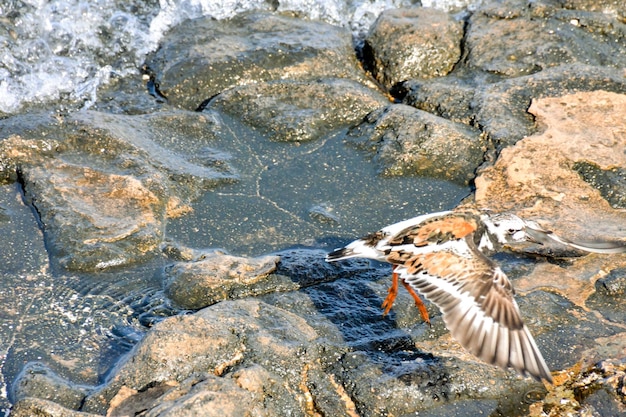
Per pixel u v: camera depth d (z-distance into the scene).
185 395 9.01
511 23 17.59
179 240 12.58
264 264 11.70
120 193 13.12
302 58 16.89
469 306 8.28
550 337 10.60
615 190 13.26
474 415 9.46
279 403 9.43
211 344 9.88
